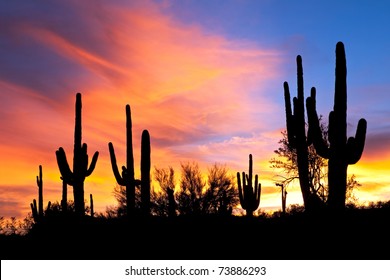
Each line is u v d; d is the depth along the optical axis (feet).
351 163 45.21
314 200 53.52
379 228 51.75
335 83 46.01
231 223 67.82
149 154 54.75
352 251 44.09
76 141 60.18
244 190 84.02
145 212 55.01
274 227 59.11
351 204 92.22
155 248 53.67
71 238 58.90
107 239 56.29
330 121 46.03
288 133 58.44
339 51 45.75
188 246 54.03
